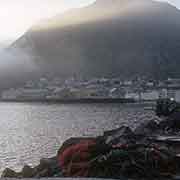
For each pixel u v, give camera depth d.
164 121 37.16
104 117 183.50
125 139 24.11
